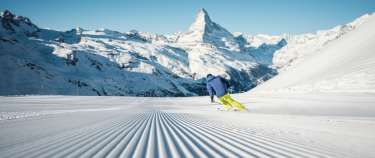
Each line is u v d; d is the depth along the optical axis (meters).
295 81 55.41
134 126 9.23
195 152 4.84
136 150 4.90
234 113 18.05
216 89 18.47
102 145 5.40
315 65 59.81
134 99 65.44
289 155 4.92
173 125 9.80
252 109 23.20
